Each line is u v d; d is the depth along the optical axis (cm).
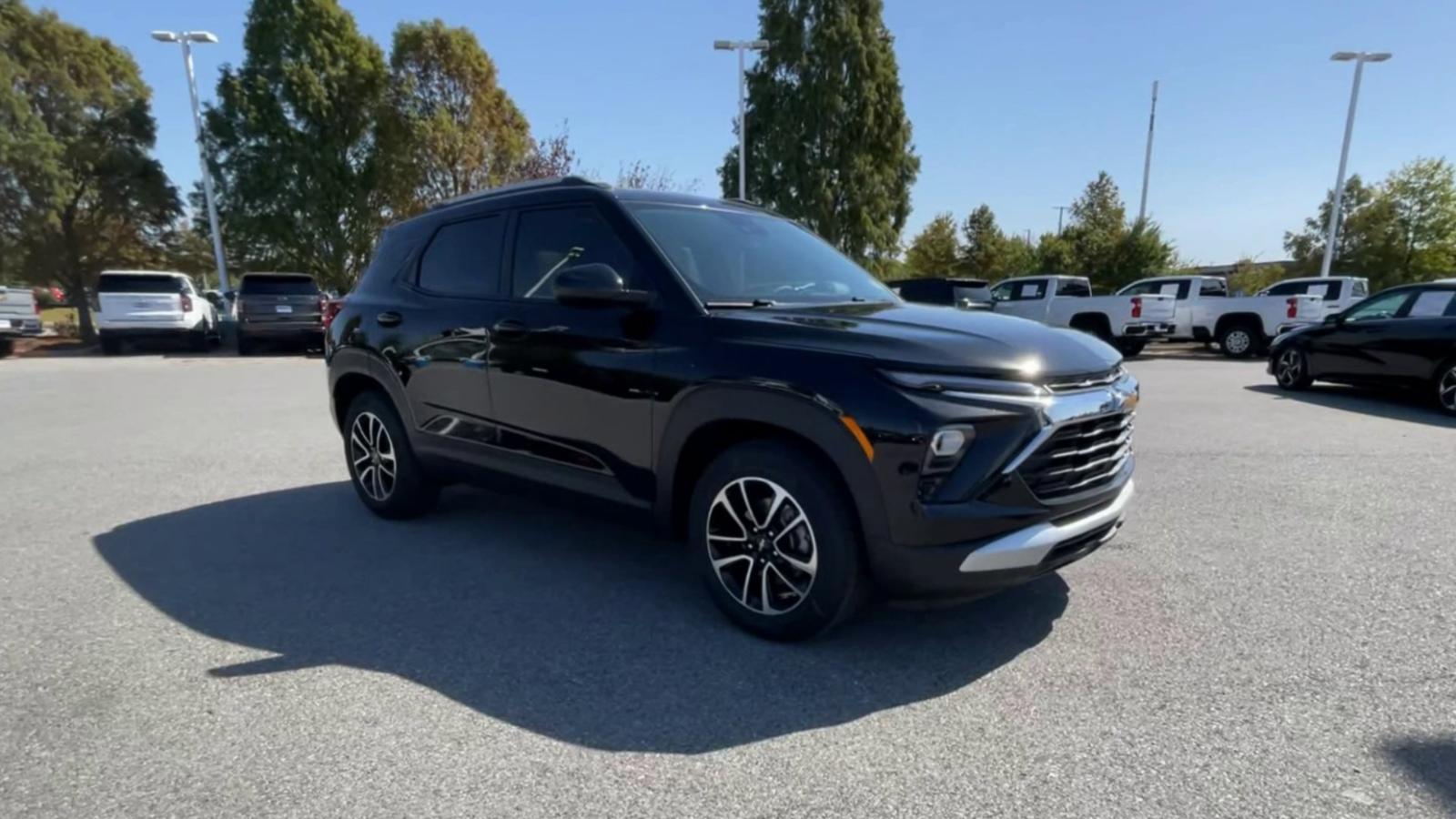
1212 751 231
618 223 347
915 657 291
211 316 2052
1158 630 312
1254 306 1727
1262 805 206
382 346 445
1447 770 221
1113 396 291
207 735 243
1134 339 1819
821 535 277
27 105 2259
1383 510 479
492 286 394
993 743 237
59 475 596
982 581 263
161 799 212
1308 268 3866
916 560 259
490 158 2681
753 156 2739
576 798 213
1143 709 254
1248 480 554
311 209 2388
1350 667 281
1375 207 3541
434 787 217
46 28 2331
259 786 218
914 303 381
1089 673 278
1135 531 438
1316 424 791
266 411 912
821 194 2591
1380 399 977
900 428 254
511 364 370
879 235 2677
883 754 231
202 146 2217
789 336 286
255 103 2322
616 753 234
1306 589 353
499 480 394
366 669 287
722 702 262
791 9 2608
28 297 1858
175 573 386
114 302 1728
